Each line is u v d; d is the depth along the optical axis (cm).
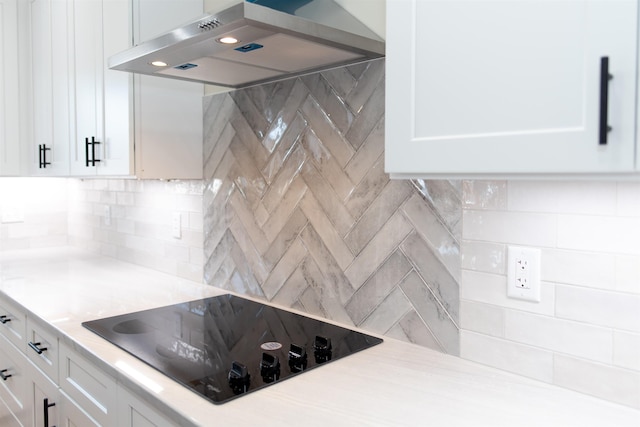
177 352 127
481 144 83
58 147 233
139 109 182
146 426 109
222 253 194
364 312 144
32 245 298
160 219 228
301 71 153
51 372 156
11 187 289
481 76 83
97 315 159
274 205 170
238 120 183
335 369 116
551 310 107
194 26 113
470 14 84
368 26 141
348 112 144
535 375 110
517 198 111
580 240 102
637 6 66
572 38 72
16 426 193
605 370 100
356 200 144
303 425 90
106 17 191
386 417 94
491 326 117
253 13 102
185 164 196
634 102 67
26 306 170
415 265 131
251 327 148
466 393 104
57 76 230
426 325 129
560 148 74
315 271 157
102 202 273
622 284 97
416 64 93
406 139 95
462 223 121
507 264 113
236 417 93
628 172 69
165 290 194
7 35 253
